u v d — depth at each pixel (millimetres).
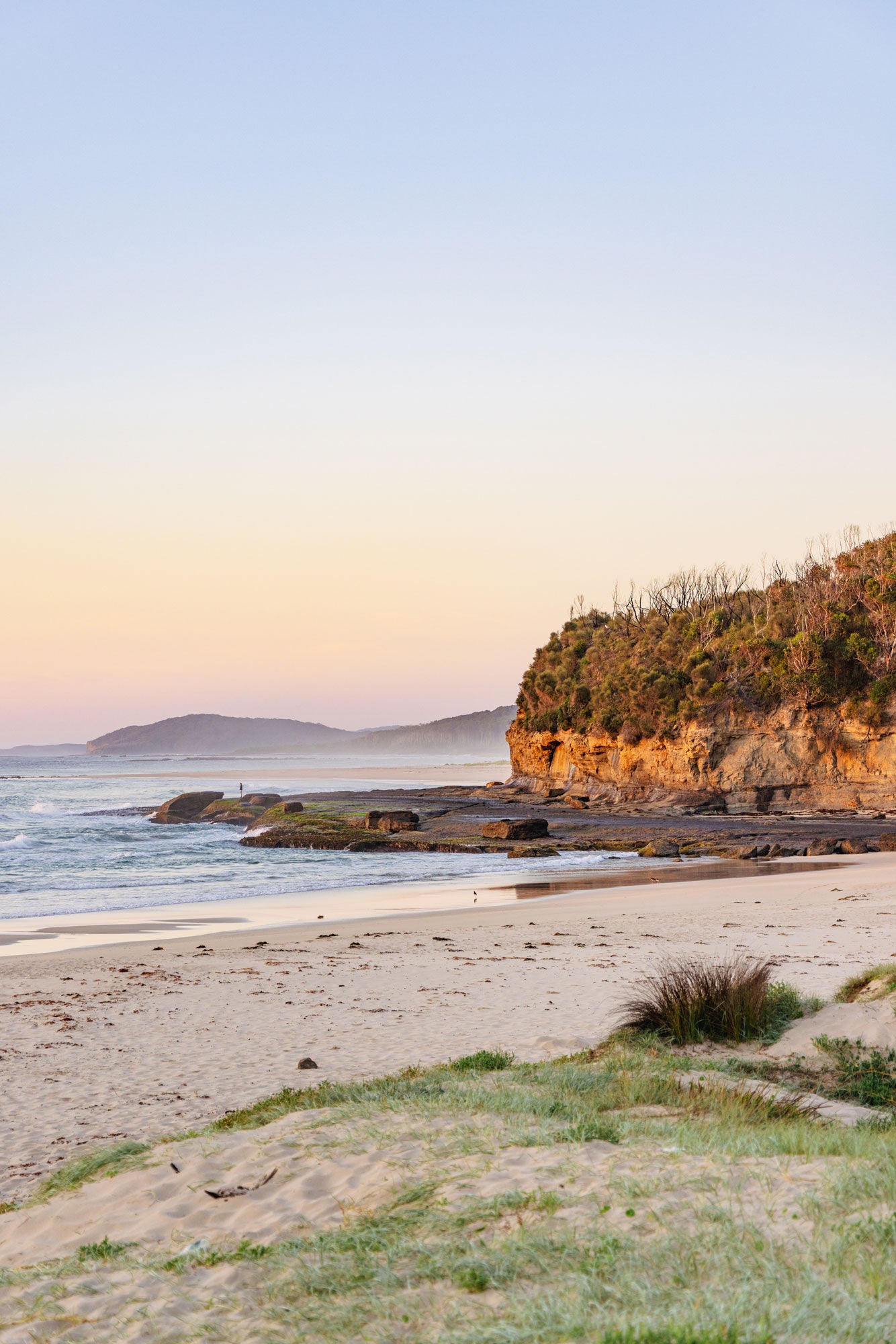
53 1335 4844
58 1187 7934
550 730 103625
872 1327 3723
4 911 31562
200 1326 4746
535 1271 4715
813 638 81812
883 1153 6215
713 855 50094
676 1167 6152
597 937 23109
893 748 76938
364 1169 6852
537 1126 7586
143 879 40844
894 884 33594
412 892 35750
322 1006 15914
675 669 91562
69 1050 13359
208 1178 7215
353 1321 4531
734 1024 12031
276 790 134625
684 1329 3742
